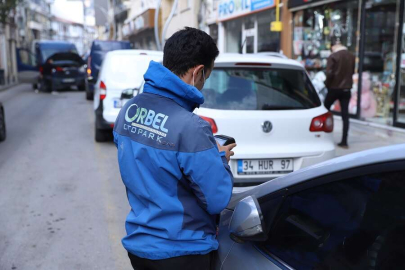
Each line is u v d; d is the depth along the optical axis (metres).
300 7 12.40
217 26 19.03
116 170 6.89
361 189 1.67
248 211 1.87
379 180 1.62
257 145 4.55
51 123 12.02
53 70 22.55
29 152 8.23
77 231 4.43
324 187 1.82
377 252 1.57
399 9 9.04
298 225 1.86
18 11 52.09
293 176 2.01
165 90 1.82
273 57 5.21
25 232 4.40
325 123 4.73
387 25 9.45
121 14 38.50
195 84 1.88
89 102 18.00
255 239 1.85
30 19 71.56
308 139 4.66
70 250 4.01
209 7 19.50
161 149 1.75
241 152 4.48
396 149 1.66
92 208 5.12
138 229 1.84
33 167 7.08
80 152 8.22
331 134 4.80
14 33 43.19
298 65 4.92
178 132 1.73
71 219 4.76
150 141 1.78
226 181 1.75
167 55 1.88
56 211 5.01
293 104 4.70
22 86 30.20
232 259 1.97
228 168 1.84
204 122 1.78
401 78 9.17
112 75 8.55
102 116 8.56
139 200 1.88
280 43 13.57
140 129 1.82
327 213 1.77
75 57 23.98
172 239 1.77
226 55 5.13
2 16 28.53
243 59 4.83
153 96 1.83
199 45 1.83
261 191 2.13
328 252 1.72
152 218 1.80
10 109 15.70
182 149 1.72
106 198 5.49
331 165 1.83
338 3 11.02
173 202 1.77
